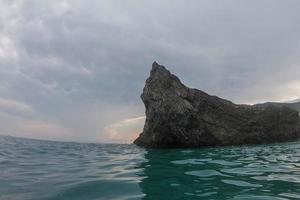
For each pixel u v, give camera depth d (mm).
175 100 12008
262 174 6891
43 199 5332
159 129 12336
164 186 6016
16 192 5719
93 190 5820
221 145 12320
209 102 12711
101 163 8641
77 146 13531
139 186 6051
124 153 10844
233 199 5148
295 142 13367
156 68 13148
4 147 12281
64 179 6652
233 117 12938
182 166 7953
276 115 13742
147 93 12797
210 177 6676
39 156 10047
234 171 7242
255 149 11062
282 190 5605
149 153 10680
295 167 7641
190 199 5207
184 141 12133
